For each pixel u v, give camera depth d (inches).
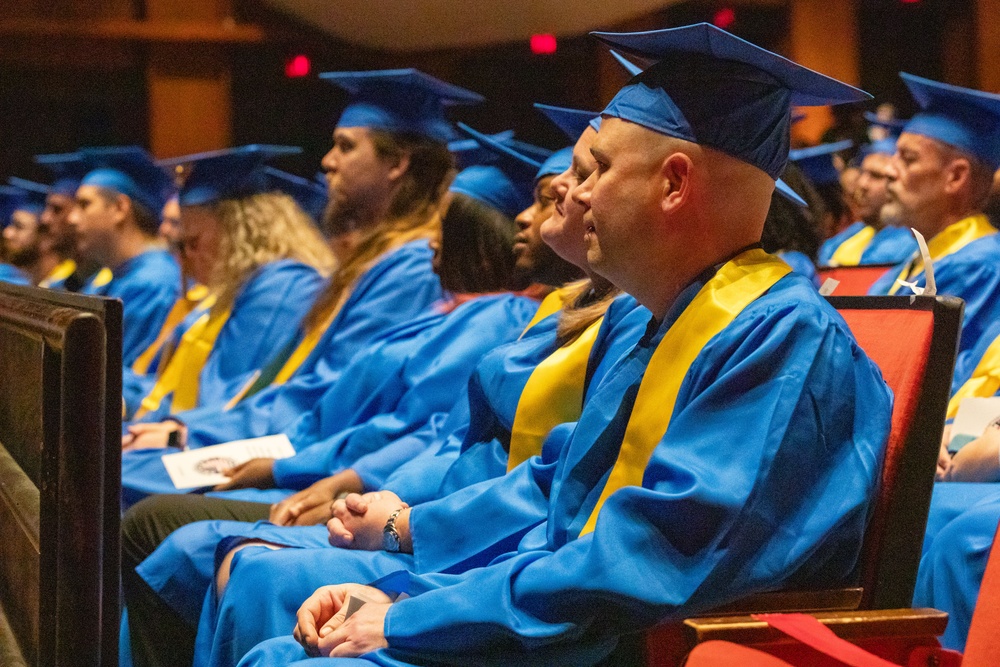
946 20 377.4
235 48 396.8
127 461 155.0
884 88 388.8
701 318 68.7
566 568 63.3
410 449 126.7
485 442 105.2
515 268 120.7
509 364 103.3
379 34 392.5
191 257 216.2
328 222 173.2
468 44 395.5
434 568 86.6
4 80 408.5
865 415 65.6
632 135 69.1
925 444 69.2
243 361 195.8
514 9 378.9
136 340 261.4
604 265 71.7
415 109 170.1
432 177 170.9
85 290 278.8
